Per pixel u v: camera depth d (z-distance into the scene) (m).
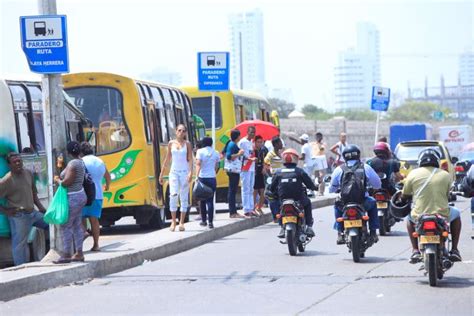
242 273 17.89
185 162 24.53
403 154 38.25
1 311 14.30
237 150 28.45
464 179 16.77
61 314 13.90
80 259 18.14
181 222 24.67
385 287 15.58
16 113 20.33
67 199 17.83
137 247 20.72
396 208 15.94
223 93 36.84
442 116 156.25
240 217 28.83
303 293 15.20
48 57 17.98
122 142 26.92
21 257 19.53
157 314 13.62
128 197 26.80
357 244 18.72
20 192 19.45
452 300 14.14
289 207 20.45
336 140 93.00
